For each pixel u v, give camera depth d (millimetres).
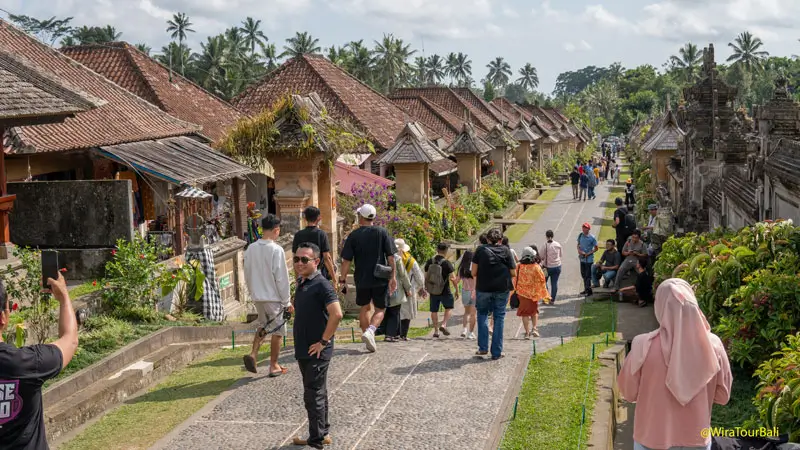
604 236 30328
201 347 11469
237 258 16094
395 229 22859
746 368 10945
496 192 38250
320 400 7062
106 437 7680
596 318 15281
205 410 8180
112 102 23484
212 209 25031
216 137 27297
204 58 88062
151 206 22531
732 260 11438
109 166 21250
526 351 10523
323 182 20328
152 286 12750
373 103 37844
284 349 11195
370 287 10258
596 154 95688
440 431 7375
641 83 167750
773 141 14992
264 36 124188
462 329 14578
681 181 25844
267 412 8023
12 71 12883
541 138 57500
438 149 28844
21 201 15242
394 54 108312
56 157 19984
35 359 3938
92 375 9172
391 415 7840
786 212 13641
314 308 7051
